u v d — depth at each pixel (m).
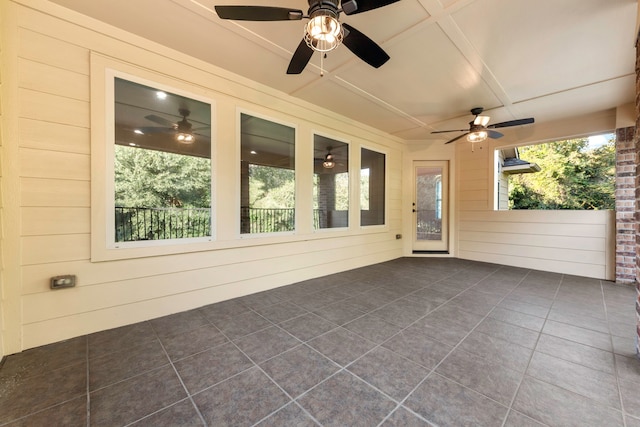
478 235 5.09
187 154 2.65
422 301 2.88
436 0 1.85
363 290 3.26
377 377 1.58
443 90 3.22
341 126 4.17
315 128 3.79
